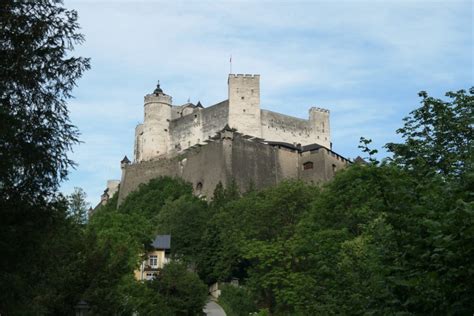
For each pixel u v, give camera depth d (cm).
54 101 2156
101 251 3525
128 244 6850
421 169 2047
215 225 9981
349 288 2597
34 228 2061
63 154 2139
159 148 16388
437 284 1538
